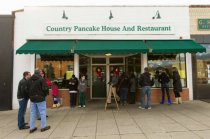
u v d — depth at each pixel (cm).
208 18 1537
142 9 1506
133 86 1492
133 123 945
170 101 1430
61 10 1494
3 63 1462
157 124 914
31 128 864
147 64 1530
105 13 1499
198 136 734
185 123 914
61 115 1176
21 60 1482
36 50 1318
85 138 761
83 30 1488
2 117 1207
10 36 1476
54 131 865
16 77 1475
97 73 1756
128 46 1370
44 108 883
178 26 1515
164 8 1512
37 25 1489
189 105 1349
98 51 1316
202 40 1526
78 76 1519
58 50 1320
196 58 1538
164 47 1362
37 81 865
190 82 1520
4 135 840
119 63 1752
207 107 1271
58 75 1512
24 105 928
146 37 1496
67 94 1480
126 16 1502
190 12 1530
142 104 1307
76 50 1314
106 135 784
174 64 1540
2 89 1450
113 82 1467
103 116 1113
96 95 1750
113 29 1493
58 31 1484
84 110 1302
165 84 1439
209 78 1532
